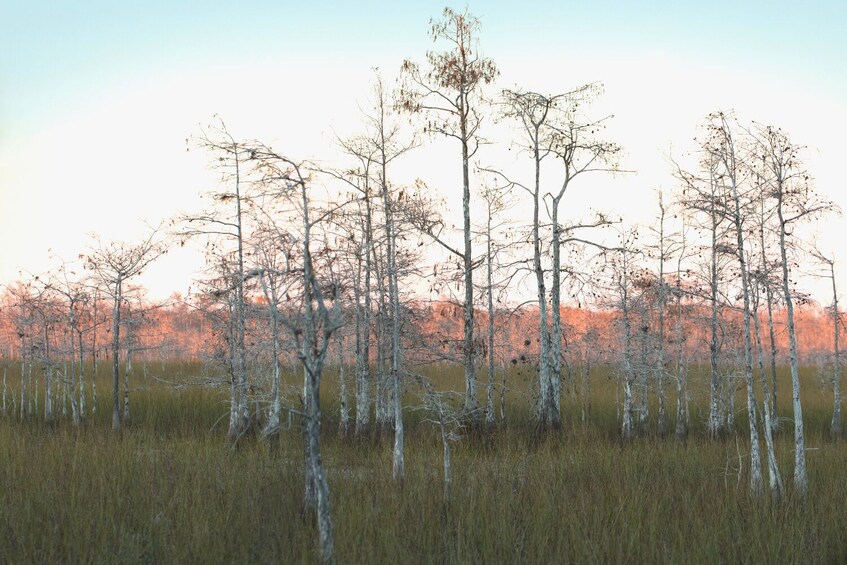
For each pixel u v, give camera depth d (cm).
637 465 1814
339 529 1177
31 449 1838
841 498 1470
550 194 2662
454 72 2516
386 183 2205
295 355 1224
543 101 2648
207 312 2244
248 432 2178
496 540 1163
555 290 2614
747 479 1639
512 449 2186
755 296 1598
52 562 1062
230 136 1906
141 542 1145
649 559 1140
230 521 1219
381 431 2372
